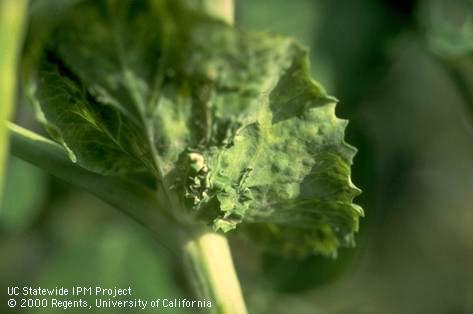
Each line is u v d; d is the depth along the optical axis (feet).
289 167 0.58
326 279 0.80
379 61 0.83
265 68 0.53
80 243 0.81
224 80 0.54
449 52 0.77
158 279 0.81
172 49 0.53
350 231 0.61
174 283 0.85
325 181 0.59
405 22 0.83
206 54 0.53
